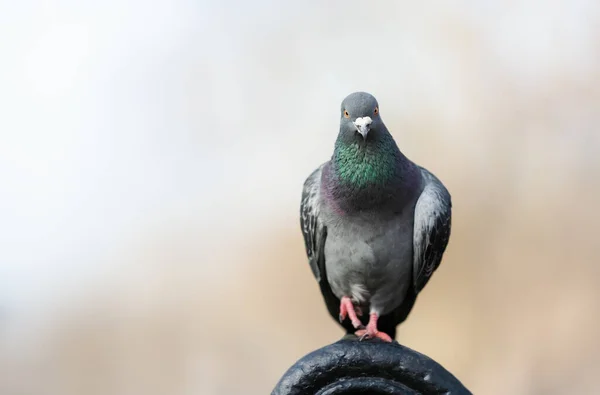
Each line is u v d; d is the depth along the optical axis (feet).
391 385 20.01
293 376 20.33
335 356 20.16
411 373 19.97
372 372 20.27
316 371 20.18
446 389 19.95
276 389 20.42
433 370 20.08
